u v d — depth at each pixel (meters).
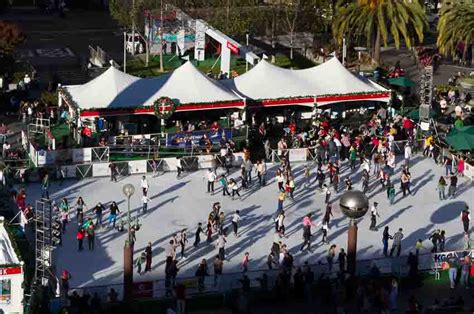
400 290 52.41
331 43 103.44
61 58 103.25
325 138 71.19
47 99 82.62
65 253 55.47
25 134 73.12
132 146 70.88
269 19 104.44
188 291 50.59
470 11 97.00
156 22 100.31
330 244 57.75
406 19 95.19
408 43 95.88
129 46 105.81
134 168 67.94
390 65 100.88
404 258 53.69
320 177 65.69
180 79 77.50
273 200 64.38
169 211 62.03
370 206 63.88
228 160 69.44
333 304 50.66
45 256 51.62
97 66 98.44
